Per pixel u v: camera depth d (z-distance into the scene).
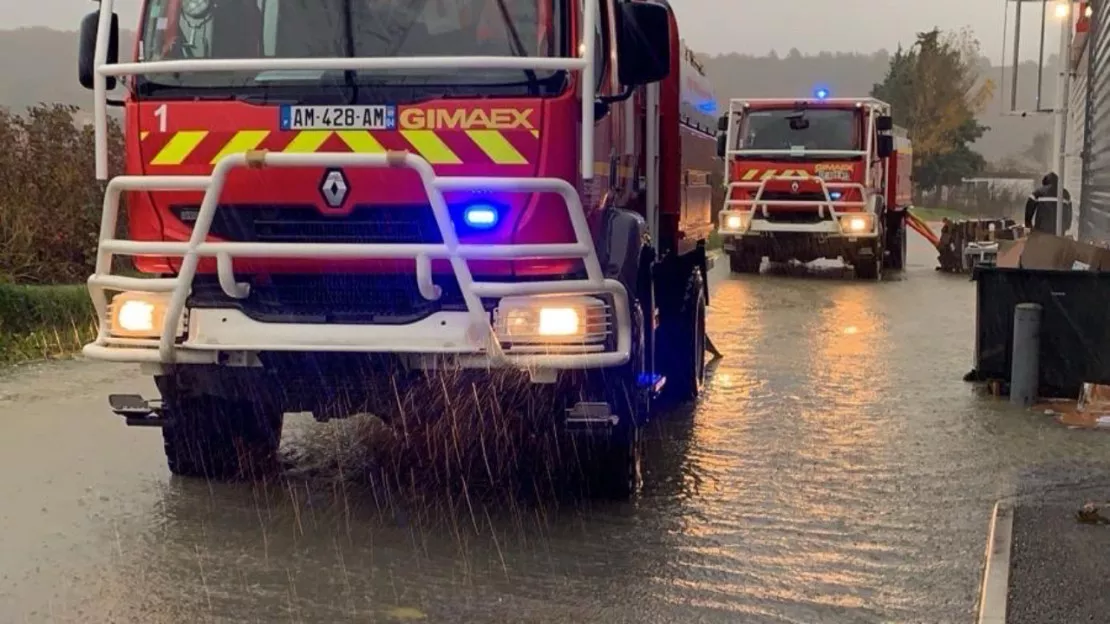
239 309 5.71
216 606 4.82
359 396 5.99
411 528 5.94
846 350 12.43
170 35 5.95
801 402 9.48
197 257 5.60
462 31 5.71
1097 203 15.58
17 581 5.06
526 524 6.03
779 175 21.36
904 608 4.95
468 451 6.88
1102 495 6.70
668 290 8.87
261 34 5.87
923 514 6.32
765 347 12.63
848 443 8.01
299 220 5.70
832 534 5.94
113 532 5.77
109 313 5.93
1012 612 4.72
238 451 6.84
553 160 5.54
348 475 6.94
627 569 5.37
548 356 5.48
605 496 6.47
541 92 5.55
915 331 14.05
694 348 9.44
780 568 5.42
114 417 8.36
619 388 6.02
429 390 5.86
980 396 9.76
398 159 5.39
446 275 5.64
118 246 5.79
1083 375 9.39
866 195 21.05
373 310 5.70
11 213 14.23
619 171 6.77
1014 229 24.31
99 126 5.84
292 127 5.67
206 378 5.98
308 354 5.64
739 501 6.54
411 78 5.60
